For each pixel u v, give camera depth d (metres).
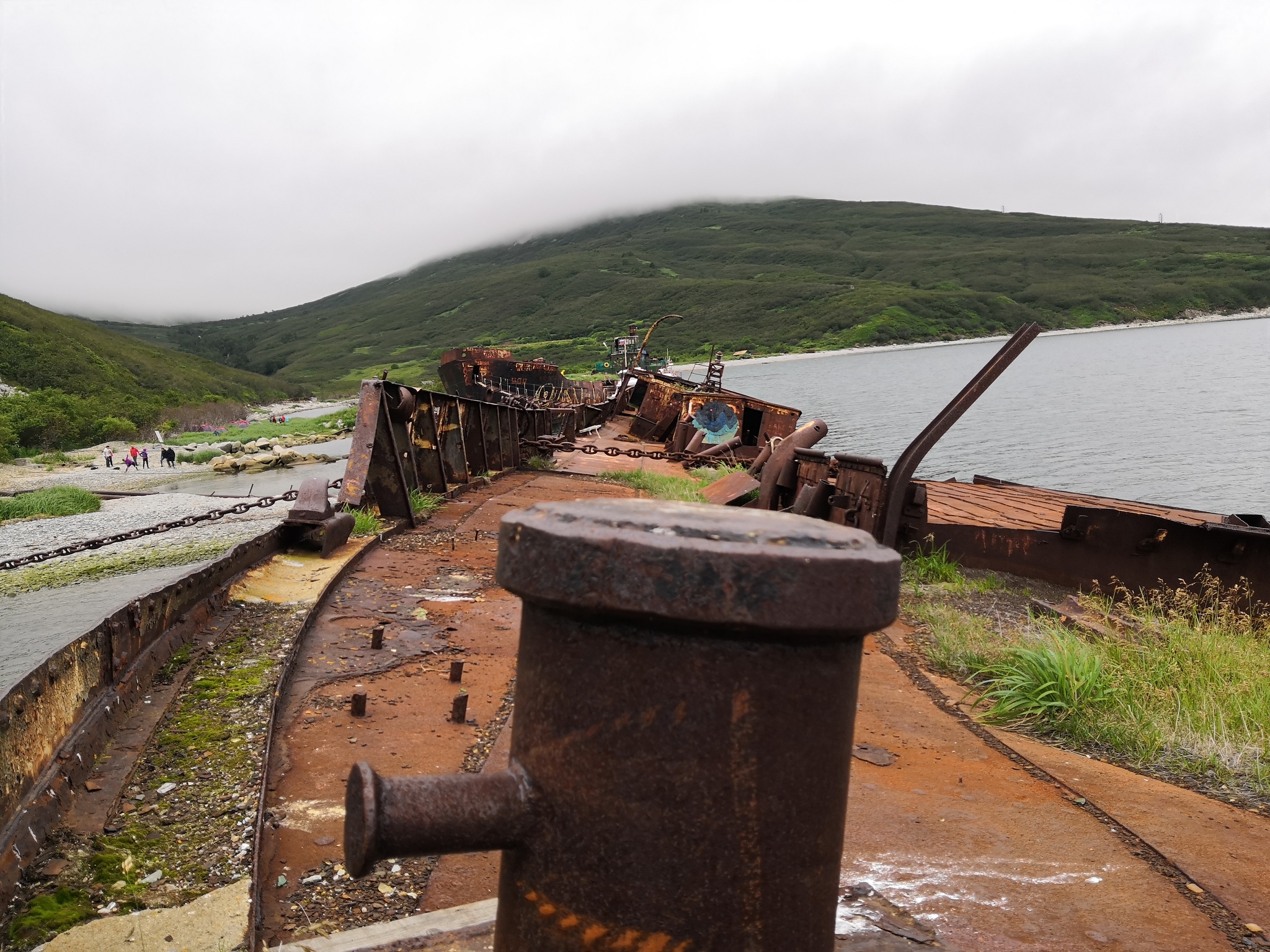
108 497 26.12
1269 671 5.12
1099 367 81.44
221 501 23.17
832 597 1.16
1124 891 2.61
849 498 8.10
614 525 1.20
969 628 5.90
